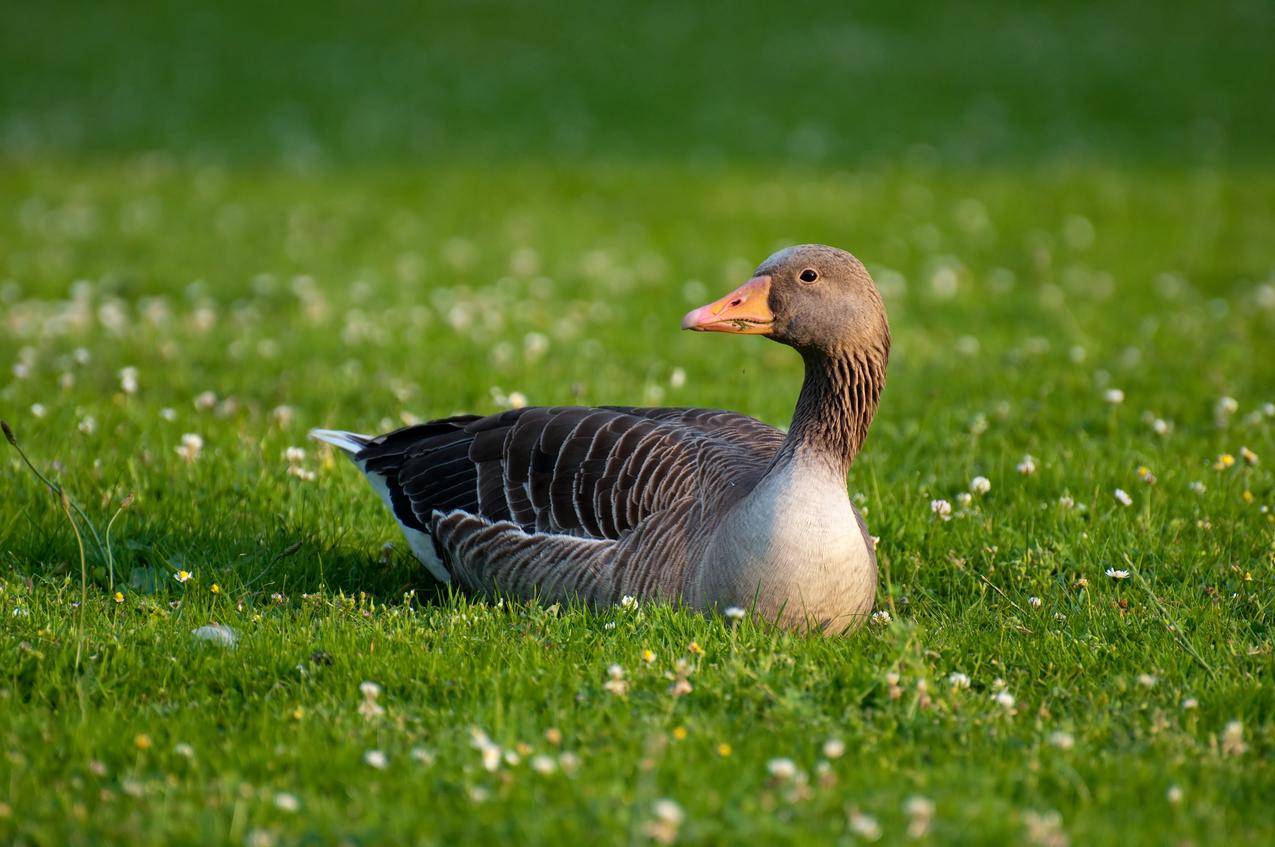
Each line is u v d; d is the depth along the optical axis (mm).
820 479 8586
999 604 9742
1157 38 49125
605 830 6160
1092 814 6484
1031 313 19578
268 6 53312
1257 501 11352
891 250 24766
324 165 33062
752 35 49562
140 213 27047
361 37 48906
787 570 8398
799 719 7410
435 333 17984
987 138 36750
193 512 11094
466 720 7422
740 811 6352
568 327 18203
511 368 15875
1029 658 8484
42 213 26969
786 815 6363
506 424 10227
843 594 8531
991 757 7066
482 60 46000
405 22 51156
